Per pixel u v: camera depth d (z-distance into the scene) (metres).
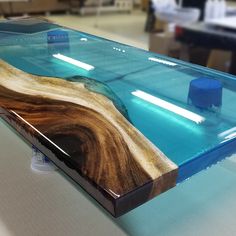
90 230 0.63
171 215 0.68
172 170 0.45
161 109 0.65
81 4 4.73
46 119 0.58
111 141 0.51
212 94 0.67
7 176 0.79
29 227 0.63
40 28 1.45
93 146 0.49
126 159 0.46
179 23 2.42
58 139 0.51
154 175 0.43
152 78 0.85
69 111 0.61
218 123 0.61
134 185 0.41
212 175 0.81
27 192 0.73
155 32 2.67
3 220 0.65
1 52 1.04
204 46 2.25
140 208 0.69
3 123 1.04
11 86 0.73
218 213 0.69
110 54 1.07
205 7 2.53
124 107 0.65
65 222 0.65
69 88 0.73
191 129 0.58
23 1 4.39
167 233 0.63
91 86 0.75
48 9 4.72
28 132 0.55
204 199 0.73
